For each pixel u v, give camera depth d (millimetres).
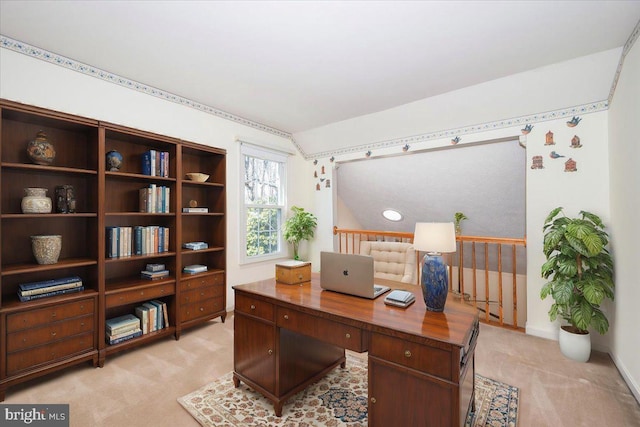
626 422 1712
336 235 4539
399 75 2670
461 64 2479
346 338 1499
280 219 4449
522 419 1739
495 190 4055
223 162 3342
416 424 1294
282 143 4434
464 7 1781
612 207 2477
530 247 2957
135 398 1911
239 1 1733
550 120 2846
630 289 2057
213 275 3221
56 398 1903
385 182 4879
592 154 2654
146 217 2984
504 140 3174
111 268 2783
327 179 4559
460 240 3455
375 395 1417
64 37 2109
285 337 1808
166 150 3029
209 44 2191
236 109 3529
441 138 3508
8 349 1906
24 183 2246
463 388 1292
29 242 2279
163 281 2760
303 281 2152
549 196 2855
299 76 2701
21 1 1728
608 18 1882
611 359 2455
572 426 1677
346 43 2174
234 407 1831
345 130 4082
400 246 3217
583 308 2322
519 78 2678
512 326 3234
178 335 2842
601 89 2531
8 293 2189
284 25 1963
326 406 1852
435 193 4570
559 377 2189
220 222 3365
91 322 2285
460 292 3498
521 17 1875
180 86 2918
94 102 2543
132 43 2184
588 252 2246
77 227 2525
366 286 1757
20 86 2172
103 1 1737
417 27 1978
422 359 1271
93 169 2412
